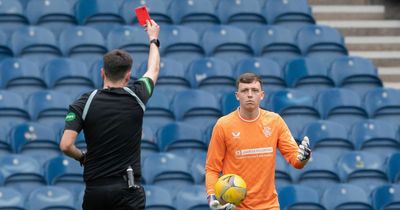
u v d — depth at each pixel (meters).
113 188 20.23
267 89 39.28
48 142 35.31
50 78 38.16
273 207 23.39
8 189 32.16
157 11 42.12
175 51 40.50
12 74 37.94
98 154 20.28
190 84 39.00
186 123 36.44
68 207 32.25
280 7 43.53
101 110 20.28
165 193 32.88
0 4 41.34
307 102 38.22
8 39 40.00
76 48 39.88
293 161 23.11
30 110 36.56
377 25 44.53
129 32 40.25
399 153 36.41
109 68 20.53
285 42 41.47
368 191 35.66
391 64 43.62
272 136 23.27
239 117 23.31
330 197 34.19
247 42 41.56
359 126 37.88
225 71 39.31
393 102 39.59
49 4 41.81
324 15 45.09
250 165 23.19
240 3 43.22
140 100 20.56
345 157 36.06
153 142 35.81
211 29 41.25
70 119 20.27
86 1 42.00
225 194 22.33
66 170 33.91
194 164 34.91
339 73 40.62
